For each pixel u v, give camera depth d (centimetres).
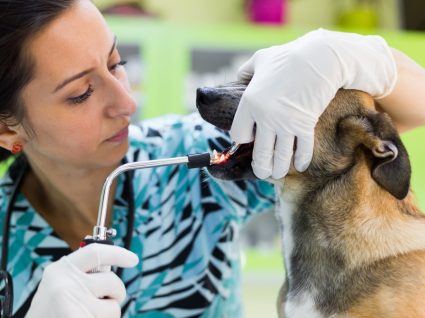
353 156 141
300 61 130
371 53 137
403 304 131
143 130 166
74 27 128
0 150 157
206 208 158
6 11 125
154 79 311
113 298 122
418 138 326
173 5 368
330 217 144
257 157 134
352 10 348
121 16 320
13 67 127
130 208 151
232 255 161
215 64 330
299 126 129
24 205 155
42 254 151
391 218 142
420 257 136
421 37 324
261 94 129
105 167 146
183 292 153
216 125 140
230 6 371
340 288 140
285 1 346
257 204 165
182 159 124
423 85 143
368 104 140
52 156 139
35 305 120
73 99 130
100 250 119
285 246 155
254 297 331
